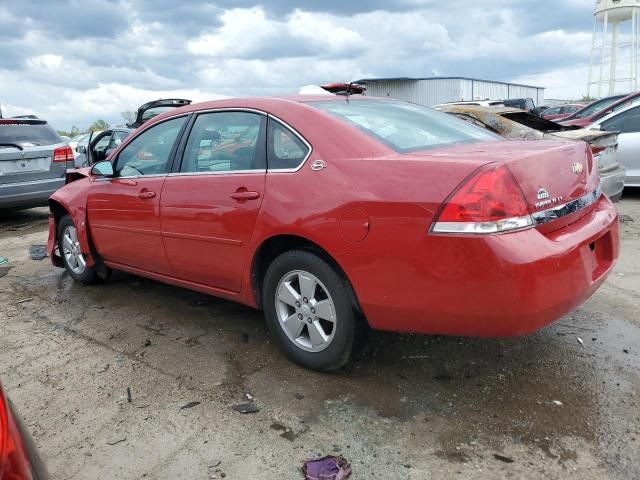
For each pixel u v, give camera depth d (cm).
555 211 269
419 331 278
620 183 641
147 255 419
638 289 439
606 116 809
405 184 265
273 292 334
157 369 345
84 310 457
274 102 343
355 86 405
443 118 386
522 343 354
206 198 355
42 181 841
